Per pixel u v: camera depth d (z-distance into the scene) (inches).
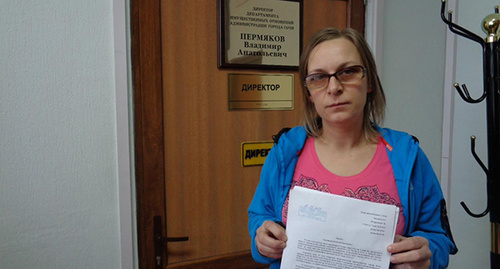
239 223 55.7
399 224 27.5
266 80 55.9
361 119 29.2
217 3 52.2
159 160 49.9
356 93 26.7
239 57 53.4
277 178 31.2
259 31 54.2
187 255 52.9
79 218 45.9
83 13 44.6
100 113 46.2
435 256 26.4
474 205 57.8
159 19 49.1
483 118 55.9
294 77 57.8
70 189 45.3
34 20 42.6
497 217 39.9
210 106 52.9
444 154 63.1
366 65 28.7
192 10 51.0
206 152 53.1
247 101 55.0
